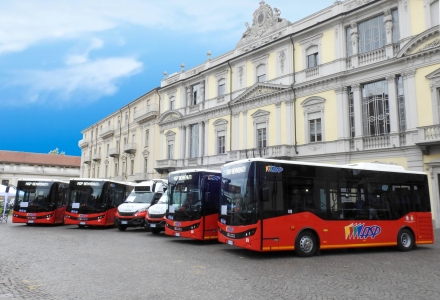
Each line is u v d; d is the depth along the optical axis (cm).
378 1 2391
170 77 4388
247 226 1228
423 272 1000
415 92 2203
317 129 2738
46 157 7612
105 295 721
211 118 3688
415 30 2228
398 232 1470
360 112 2481
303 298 722
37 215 2408
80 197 2320
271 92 3039
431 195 2084
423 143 2083
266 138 3078
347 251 1448
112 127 5834
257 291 771
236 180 1318
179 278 881
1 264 1029
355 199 1401
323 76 2673
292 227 1255
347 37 2620
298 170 1305
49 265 1022
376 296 742
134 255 1224
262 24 3250
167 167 4081
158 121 4450
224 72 3588
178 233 1628
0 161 6950
